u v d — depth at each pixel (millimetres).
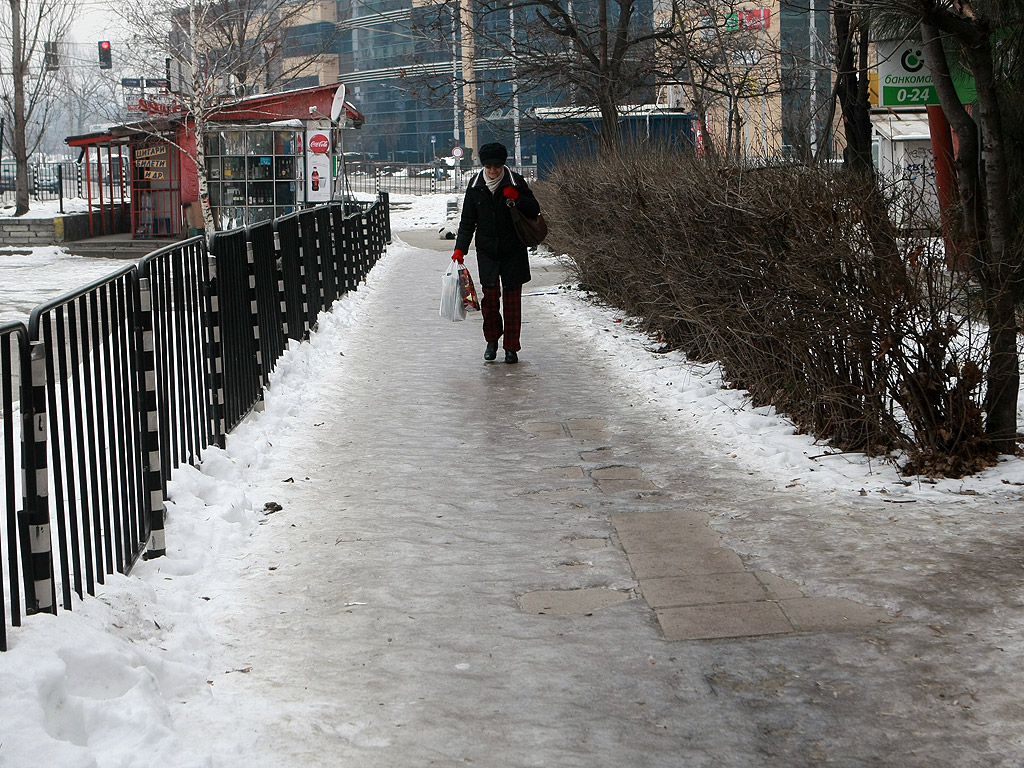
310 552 5539
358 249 18703
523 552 5469
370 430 8141
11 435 3809
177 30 25281
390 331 13133
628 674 4094
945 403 6383
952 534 5387
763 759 3480
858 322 6480
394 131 76375
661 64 20562
